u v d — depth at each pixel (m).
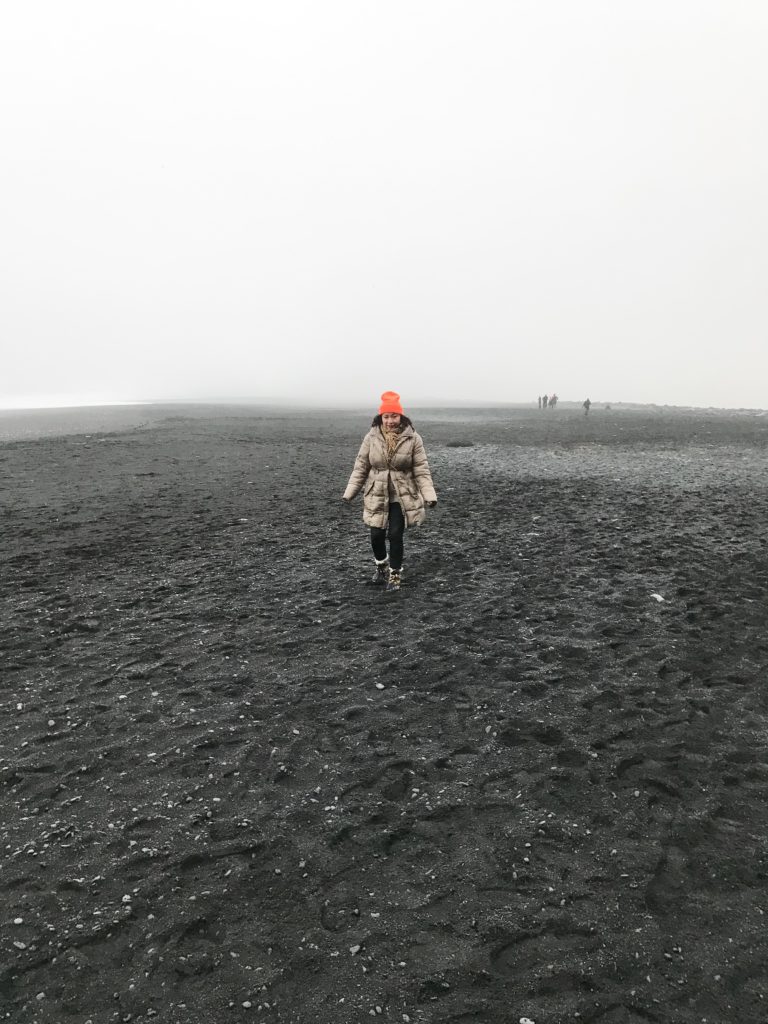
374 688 5.68
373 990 2.82
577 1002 2.76
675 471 20.64
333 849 3.70
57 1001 2.78
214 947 3.05
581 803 4.10
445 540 11.02
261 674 5.98
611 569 9.14
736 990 2.83
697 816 3.96
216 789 4.28
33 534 11.58
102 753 4.71
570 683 5.72
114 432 38.69
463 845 3.73
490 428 46.69
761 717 5.15
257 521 12.70
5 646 6.64
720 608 7.46
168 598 8.13
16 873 3.53
